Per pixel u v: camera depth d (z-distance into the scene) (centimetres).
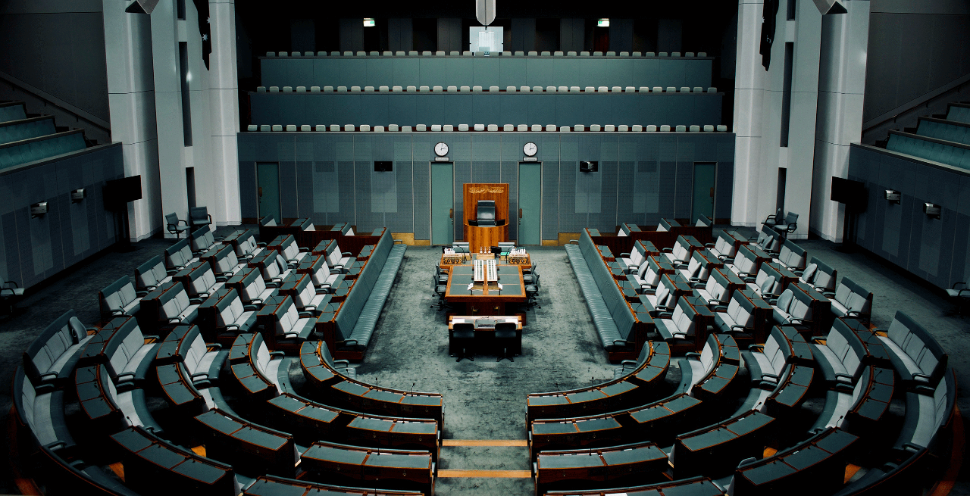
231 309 1720
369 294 2027
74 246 2161
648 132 2664
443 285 2055
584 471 1040
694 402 1241
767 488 931
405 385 1546
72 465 1052
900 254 2138
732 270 2172
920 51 2525
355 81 2830
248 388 1284
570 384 1558
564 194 2686
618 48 3356
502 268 2106
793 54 2494
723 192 2738
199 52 2595
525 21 3325
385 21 3328
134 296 1825
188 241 2228
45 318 1794
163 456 992
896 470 952
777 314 1753
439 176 2669
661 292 1850
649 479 1077
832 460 993
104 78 2494
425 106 2725
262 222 2489
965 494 1029
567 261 2492
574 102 2730
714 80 3080
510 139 2634
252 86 3294
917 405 1284
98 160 2281
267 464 1070
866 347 1407
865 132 2578
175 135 2520
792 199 2562
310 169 2691
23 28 2481
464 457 1252
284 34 3338
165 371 1312
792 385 1274
